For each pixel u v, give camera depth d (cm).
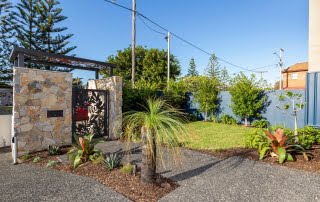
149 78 2562
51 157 534
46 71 612
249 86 1037
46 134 609
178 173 412
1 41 2244
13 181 386
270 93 1013
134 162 477
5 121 679
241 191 336
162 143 342
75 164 443
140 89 1067
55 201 310
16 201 312
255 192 332
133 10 1345
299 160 470
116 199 312
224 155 528
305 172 411
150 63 2691
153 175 350
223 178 388
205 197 316
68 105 668
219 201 305
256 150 565
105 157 501
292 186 353
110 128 779
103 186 356
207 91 1211
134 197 317
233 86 1108
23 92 561
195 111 1310
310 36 683
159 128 336
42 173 425
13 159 503
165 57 2769
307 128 598
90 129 739
